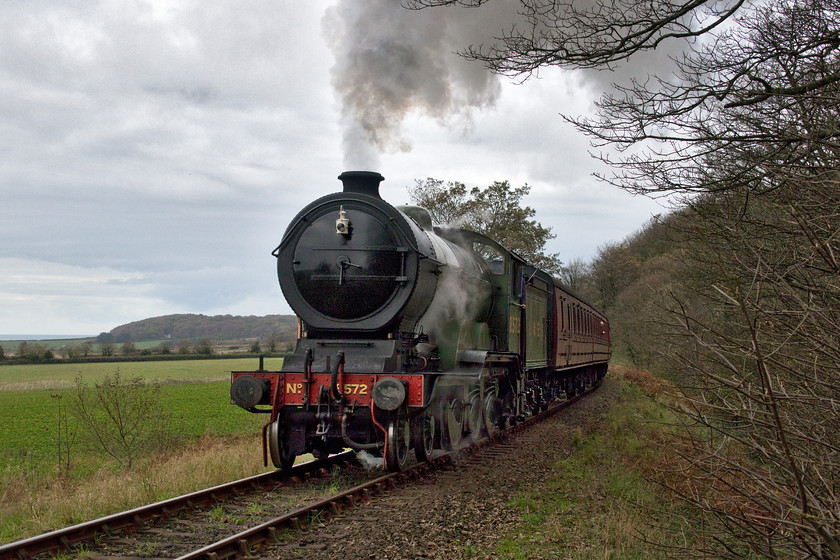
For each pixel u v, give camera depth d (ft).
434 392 29.25
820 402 12.86
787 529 12.82
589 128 21.11
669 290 17.60
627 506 24.62
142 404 42.24
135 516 21.35
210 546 17.99
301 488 27.40
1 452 54.08
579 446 41.09
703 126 20.27
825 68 18.54
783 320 13.16
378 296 29.37
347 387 27.91
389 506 24.29
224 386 131.23
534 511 24.98
